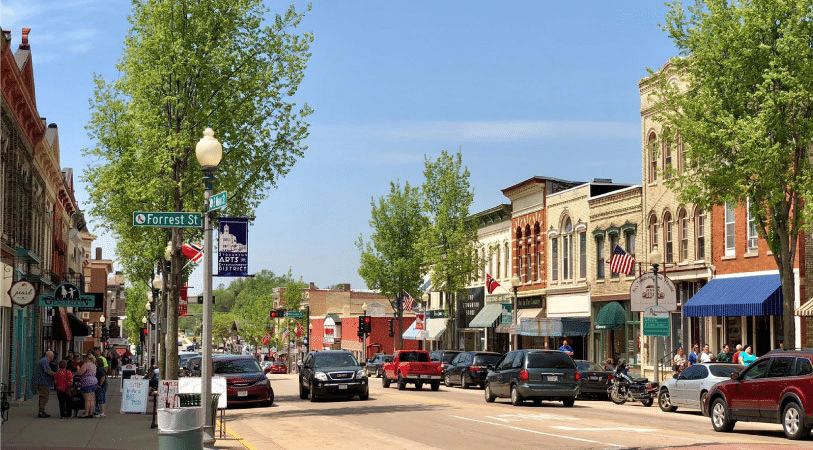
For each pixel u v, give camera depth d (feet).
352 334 334.03
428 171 200.75
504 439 63.87
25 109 115.85
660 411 97.91
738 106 95.14
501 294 204.74
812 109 93.40
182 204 98.48
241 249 61.41
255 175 98.12
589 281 166.61
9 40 107.45
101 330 269.44
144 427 75.05
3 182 108.06
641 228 149.07
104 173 109.19
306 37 99.09
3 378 105.19
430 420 81.30
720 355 111.14
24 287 90.53
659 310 114.11
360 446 61.21
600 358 162.81
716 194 97.40
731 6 95.66
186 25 95.50
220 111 95.45
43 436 67.26
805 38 91.35
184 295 165.37
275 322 439.63
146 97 95.76
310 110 99.40
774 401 65.26
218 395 64.08
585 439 63.21
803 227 93.15
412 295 216.54
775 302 111.24
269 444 63.31
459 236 196.44
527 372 99.60
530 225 192.95
